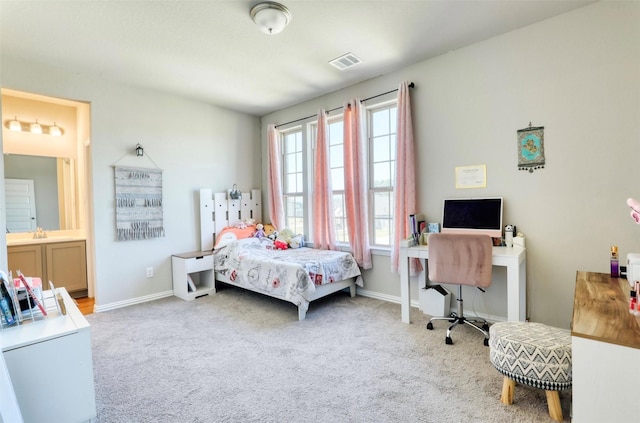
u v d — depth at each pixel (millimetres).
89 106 3324
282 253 3721
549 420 1539
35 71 2959
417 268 3131
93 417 1574
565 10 2322
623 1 2145
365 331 2676
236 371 2066
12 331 1501
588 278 1867
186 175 4078
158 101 3816
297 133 4586
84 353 1554
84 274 4000
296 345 2438
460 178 2924
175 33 2506
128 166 3541
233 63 3076
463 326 2730
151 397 1793
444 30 2561
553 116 2439
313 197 4281
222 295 3863
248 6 2168
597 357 1089
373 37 2641
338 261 3420
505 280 2752
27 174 3918
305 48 2801
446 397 1742
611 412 1074
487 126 2760
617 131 2197
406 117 3139
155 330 2779
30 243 3617
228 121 4555
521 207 2609
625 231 2197
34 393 1420
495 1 2186
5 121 3738
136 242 3623
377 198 3701
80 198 4246
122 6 2141
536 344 1559
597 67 2250
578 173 2354
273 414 1630
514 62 2596
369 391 1814
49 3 2088
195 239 4168
